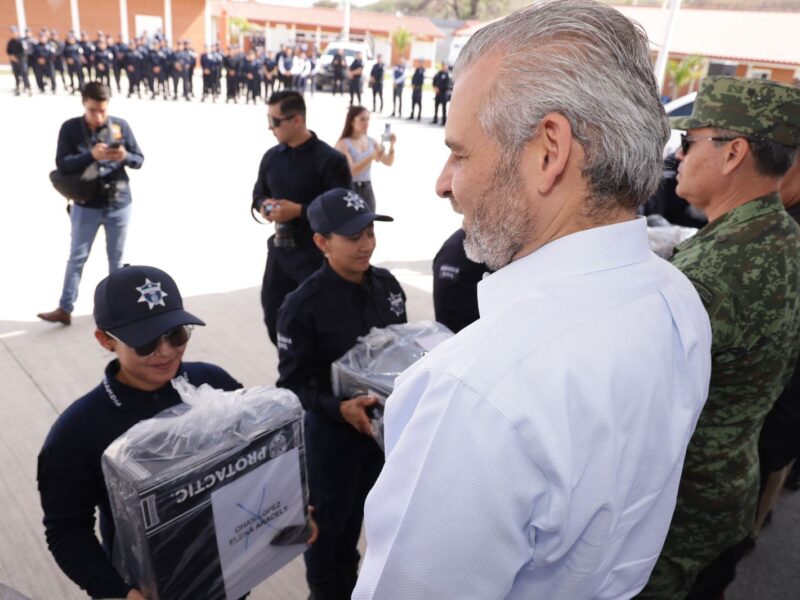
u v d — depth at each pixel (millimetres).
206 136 13492
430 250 6613
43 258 5477
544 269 780
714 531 1440
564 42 740
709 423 1390
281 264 3613
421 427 724
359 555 2254
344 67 25469
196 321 1582
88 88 3938
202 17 31141
